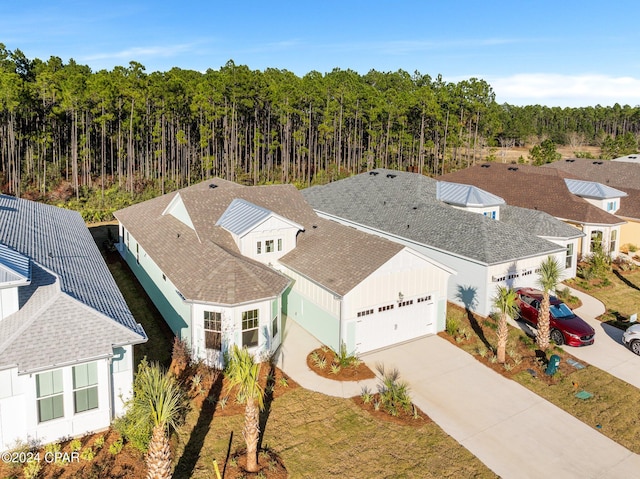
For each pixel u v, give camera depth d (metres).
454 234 25.92
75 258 19.11
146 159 59.16
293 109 60.38
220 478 11.98
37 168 54.91
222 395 16.00
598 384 17.64
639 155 52.25
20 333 12.89
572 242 28.39
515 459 13.64
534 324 21.95
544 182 37.50
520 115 120.44
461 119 73.88
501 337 18.62
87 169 54.44
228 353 17.47
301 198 28.14
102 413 13.70
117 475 12.12
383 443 14.08
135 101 52.19
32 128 54.22
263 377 17.23
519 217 30.52
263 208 23.91
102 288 16.77
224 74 60.75
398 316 20.16
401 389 15.73
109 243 32.50
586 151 107.75
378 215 31.70
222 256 19.83
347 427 14.73
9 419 12.62
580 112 129.50
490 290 23.12
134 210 30.36
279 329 19.47
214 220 24.00
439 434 14.57
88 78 55.12
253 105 59.72
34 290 14.61
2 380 12.39
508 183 39.41
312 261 21.48
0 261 13.69
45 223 22.88
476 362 18.94
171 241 23.47
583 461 13.69
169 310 20.75
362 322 19.19
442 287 21.09
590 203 35.06
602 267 29.48
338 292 18.44
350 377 17.52
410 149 73.25
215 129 59.91
